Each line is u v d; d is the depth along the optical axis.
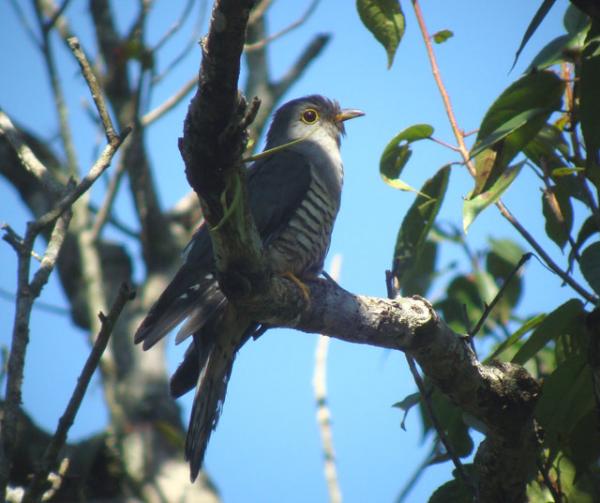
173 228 13.70
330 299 7.26
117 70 13.65
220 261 6.40
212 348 8.99
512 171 7.57
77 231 13.81
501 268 10.13
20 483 9.66
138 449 11.38
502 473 7.70
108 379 12.38
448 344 7.48
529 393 7.59
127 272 13.92
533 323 7.60
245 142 5.57
